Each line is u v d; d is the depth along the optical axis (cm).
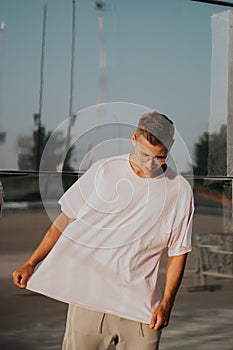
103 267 304
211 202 412
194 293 402
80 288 304
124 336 300
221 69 421
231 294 411
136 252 303
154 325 296
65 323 365
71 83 377
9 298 353
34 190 362
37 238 360
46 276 313
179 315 396
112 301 300
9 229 355
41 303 359
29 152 364
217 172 416
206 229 410
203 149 413
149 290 304
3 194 355
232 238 417
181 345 396
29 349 357
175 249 308
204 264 406
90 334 302
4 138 359
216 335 405
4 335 352
